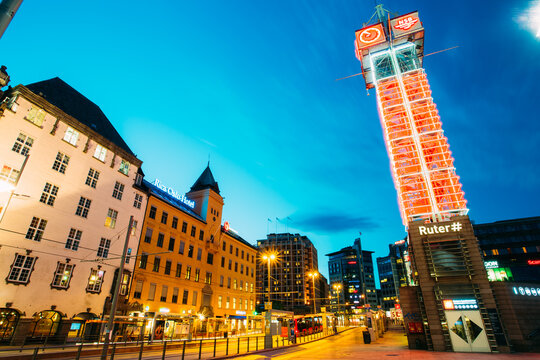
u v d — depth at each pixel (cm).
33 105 2884
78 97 3953
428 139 2944
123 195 3700
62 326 2762
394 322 9831
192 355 2195
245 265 6531
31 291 2586
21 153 2725
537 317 2217
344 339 3912
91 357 2041
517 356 1859
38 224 2741
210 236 5378
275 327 4397
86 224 3169
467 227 2462
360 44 3838
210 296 5025
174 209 4547
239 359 2042
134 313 3428
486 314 2208
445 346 2214
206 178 6041
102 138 3500
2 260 2439
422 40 3684
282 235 13362
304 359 1925
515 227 8000
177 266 4394
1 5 511
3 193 2523
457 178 2728
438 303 2322
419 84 3200
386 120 3153
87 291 3038
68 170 3100
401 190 2853
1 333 2433
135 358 2000
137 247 3744
